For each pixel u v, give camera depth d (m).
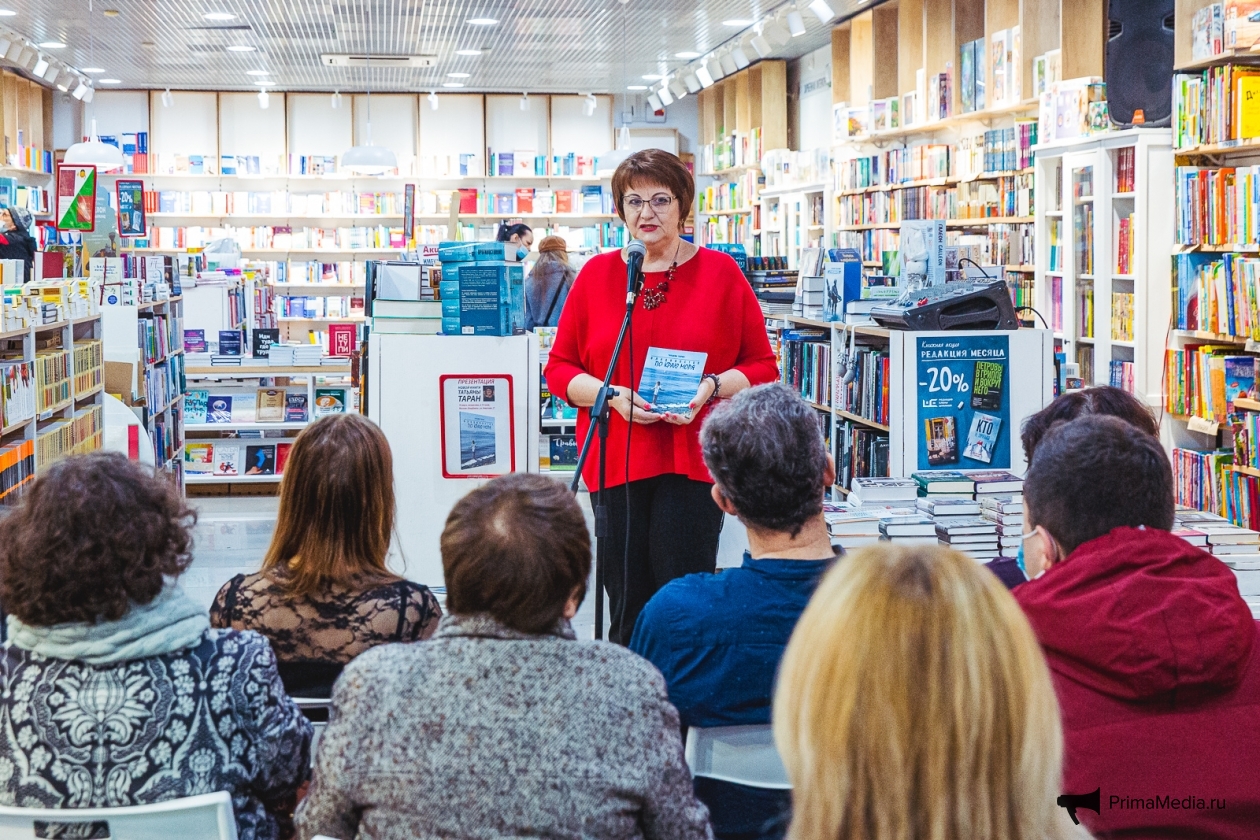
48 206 16.20
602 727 1.50
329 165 16.69
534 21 12.18
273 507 8.75
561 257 8.23
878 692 1.08
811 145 14.48
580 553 1.62
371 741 1.50
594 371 3.45
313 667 2.31
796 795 1.13
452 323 4.87
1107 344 7.01
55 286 6.43
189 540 1.90
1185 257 6.45
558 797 1.47
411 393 4.83
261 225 16.98
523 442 4.86
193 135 16.84
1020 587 1.88
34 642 1.79
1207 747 1.70
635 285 3.24
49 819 1.73
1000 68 8.96
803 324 6.81
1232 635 1.69
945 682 1.08
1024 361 4.21
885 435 5.34
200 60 14.40
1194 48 6.28
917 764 1.07
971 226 9.60
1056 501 1.91
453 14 11.79
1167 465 1.92
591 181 17.72
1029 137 8.48
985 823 1.07
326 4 11.25
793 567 1.98
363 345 5.45
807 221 13.30
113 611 1.79
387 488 2.38
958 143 10.09
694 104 18.14
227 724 1.86
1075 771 1.72
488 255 4.98
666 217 3.31
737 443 2.06
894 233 11.02
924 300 4.64
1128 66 6.71
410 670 1.53
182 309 9.72
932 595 1.11
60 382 6.26
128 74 15.44
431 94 16.31
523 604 1.57
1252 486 5.98
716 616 1.96
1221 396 6.25
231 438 9.30
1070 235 7.35
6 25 12.22
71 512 1.77
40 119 16.09
